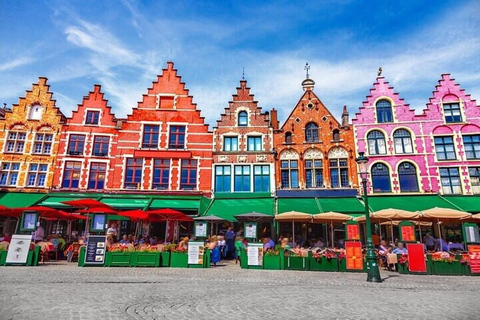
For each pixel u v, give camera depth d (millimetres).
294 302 7453
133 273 12234
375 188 22703
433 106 23781
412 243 14234
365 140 23703
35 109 24766
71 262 16406
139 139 24656
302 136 24500
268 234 22391
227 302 7363
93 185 23609
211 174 24078
